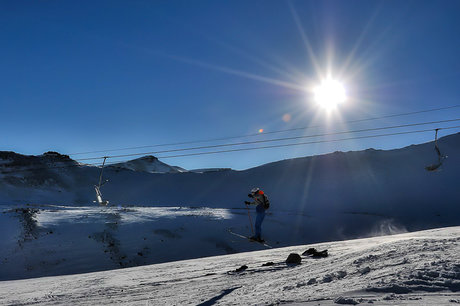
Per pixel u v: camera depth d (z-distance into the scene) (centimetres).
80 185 11450
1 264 3747
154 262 4222
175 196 10894
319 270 783
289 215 6769
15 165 11719
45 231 4631
